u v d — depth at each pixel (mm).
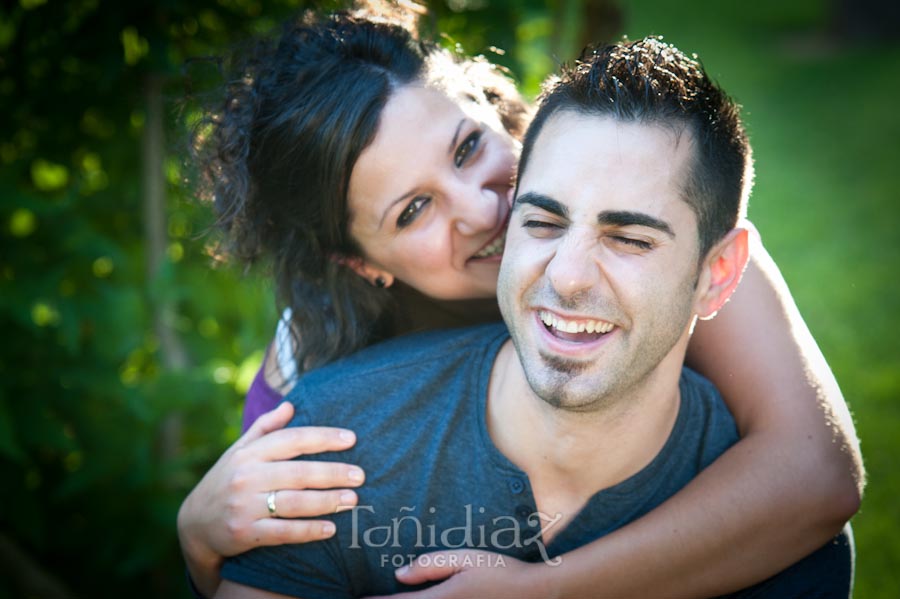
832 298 11594
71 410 5852
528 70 6836
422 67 4125
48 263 5832
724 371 3859
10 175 5742
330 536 3576
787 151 17594
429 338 4004
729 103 3371
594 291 3156
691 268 3252
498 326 3922
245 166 4254
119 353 5848
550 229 3262
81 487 5762
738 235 3396
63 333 5645
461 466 3605
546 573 3441
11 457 5801
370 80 3986
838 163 16656
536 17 6691
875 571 6801
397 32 4203
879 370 9781
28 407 5680
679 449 3639
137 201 6199
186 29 5898
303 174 4145
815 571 3645
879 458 8180
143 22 5555
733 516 3494
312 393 3832
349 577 3662
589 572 3432
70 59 5754
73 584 6246
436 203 4090
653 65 3266
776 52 24922
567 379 3225
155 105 5836
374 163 3996
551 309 3191
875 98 20250
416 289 4461
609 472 3545
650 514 3525
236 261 4766
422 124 3998
